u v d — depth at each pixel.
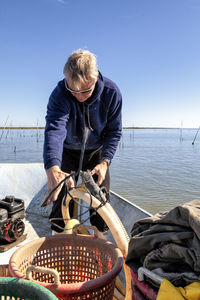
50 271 1.13
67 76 1.67
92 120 2.14
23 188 3.80
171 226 1.30
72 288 1.12
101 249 1.56
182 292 1.08
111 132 2.30
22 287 1.08
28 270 1.17
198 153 29.78
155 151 32.50
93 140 2.30
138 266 1.36
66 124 2.16
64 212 1.85
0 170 3.78
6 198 2.61
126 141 57.66
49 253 1.60
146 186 12.32
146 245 1.30
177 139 68.75
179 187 12.09
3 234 2.45
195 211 1.25
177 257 1.19
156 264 1.23
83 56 1.67
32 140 57.44
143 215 2.47
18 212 2.61
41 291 1.04
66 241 1.63
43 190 3.81
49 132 1.90
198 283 1.09
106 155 2.17
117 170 17.31
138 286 1.26
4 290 1.10
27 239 2.95
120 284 1.79
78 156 2.41
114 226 1.54
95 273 1.60
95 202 1.61
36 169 3.91
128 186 12.37
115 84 2.19
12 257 1.37
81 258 1.64
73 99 2.00
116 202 3.11
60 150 1.87
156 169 17.69
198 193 11.02
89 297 1.17
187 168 18.09
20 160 22.28
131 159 23.86
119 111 2.23
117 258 1.38
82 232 2.33
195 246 1.14
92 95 1.98
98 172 1.96
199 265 1.10
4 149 33.03
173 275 1.16
